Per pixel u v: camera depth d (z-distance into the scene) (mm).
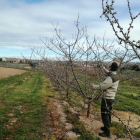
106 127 3809
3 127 4195
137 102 7762
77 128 4191
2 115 5074
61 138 3762
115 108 6629
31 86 11125
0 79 15516
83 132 4016
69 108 6090
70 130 4199
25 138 3664
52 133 3994
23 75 21141
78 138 3752
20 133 3916
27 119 4758
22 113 5336
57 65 6195
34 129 4105
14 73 24203
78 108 6164
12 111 5566
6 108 5734
